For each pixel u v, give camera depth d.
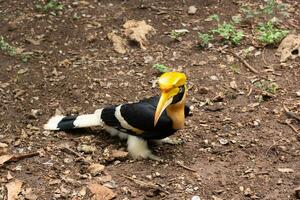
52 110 8.76
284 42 10.30
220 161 7.62
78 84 9.40
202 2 11.78
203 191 7.07
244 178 7.28
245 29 10.91
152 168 7.48
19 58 10.09
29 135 8.16
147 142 7.79
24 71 9.73
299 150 7.81
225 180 7.24
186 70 9.76
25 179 7.31
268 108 8.75
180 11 11.49
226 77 9.57
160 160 7.58
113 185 7.17
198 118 8.54
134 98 9.05
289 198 6.94
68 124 8.17
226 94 9.11
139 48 10.38
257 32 10.77
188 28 10.95
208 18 11.23
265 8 11.45
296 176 7.30
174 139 8.05
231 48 10.36
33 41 10.58
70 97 9.09
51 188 7.16
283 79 9.51
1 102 8.93
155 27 10.97
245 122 8.42
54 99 9.03
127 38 10.62
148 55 10.19
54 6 11.54
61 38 10.70
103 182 7.23
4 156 7.62
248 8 11.55
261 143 7.96
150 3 11.76
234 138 8.07
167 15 11.34
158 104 6.99
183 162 7.60
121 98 9.05
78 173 7.41
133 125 7.48
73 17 11.27
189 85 9.34
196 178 7.28
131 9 11.55
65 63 9.95
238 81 9.45
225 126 8.34
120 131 7.79
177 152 7.81
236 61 10.01
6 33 10.80
